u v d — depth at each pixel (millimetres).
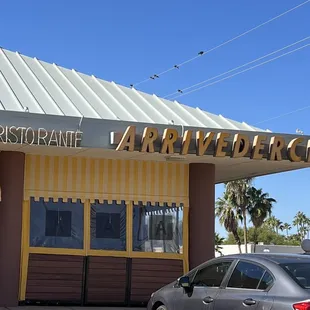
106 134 12805
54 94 14922
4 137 12000
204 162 15148
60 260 14039
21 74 15891
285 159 14125
